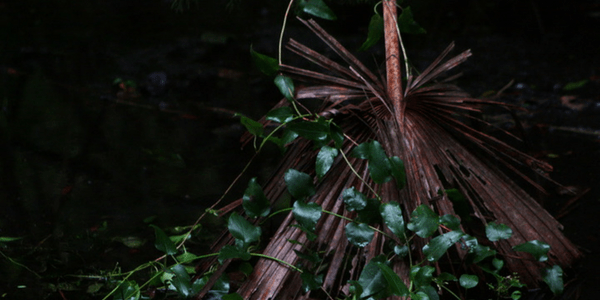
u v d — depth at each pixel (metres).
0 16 8.66
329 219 2.31
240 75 6.04
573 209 3.21
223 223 3.24
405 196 2.31
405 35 7.16
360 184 2.37
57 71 6.25
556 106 4.86
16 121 4.89
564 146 4.11
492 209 2.49
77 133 4.65
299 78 2.57
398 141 2.38
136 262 2.86
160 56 6.68
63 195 3.61
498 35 7.05
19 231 3.17
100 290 2.63
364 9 8.00
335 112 2.38
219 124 4.82
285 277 2.23
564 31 7.02
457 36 7.09
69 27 8.05
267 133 4.61
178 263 2.34
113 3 9.46
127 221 3.27
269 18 8.12
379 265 2.01
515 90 5.28
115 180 3.81
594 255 2.77
